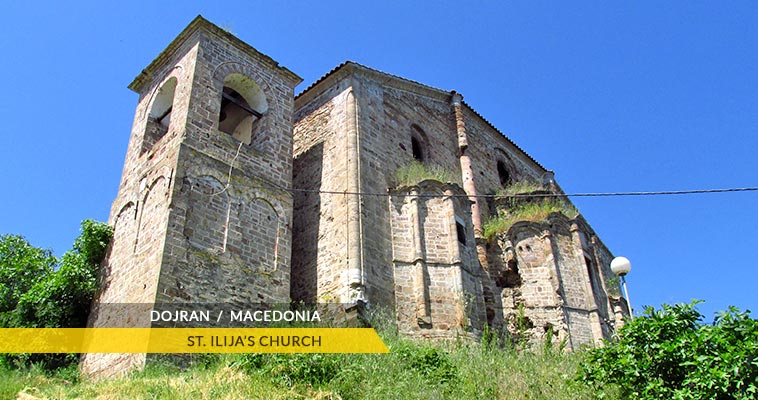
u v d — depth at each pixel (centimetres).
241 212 2091
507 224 2667
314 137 2588
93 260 2152
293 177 2542
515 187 3066
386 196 2381
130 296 1867
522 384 1619
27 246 2456
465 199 2512
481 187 2980
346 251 2147
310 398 1427
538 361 1822
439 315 2172
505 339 2355
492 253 2600
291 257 2331
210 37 2355
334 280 2141
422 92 2945
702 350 1381
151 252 1875
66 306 2041
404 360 1684
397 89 2817
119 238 2108
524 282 2536
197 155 2058
